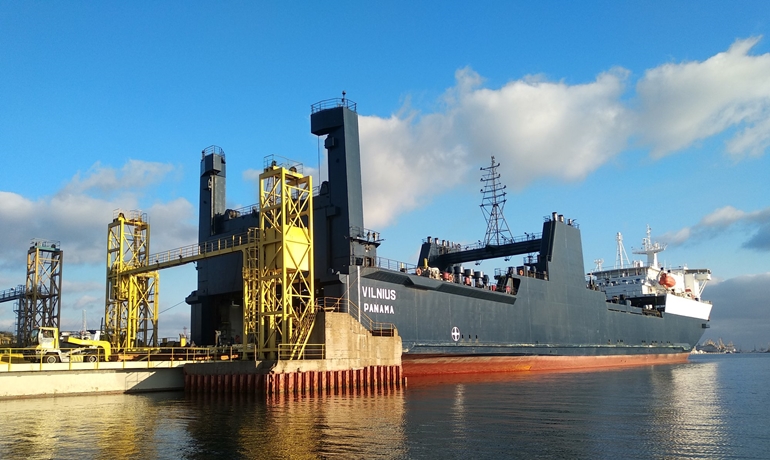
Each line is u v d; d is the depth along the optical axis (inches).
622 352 3016.7
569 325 2645.2
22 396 1445.6
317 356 1542.8
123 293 2014.0
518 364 2396.7
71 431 984.3
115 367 1560.0
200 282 2230.6
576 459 792.9
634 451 837.8
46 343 1540.4
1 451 842.2
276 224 1587.1
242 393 1462.8
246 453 816.3
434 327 2022.6
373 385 1614.2
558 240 2647.6
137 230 2133.4
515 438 916.0
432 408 1226.0
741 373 2711.6
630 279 3629.4
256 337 1583.4
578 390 1614.2
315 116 1950.1
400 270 1971.0
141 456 806.5
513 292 2393.0
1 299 2883.9
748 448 858.1
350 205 1856.5
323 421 1059.9
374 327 1818.4
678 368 3031.5
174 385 1642.5
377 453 814.5
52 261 2746.1
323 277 1796.3
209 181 2284.7
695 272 4143.7
